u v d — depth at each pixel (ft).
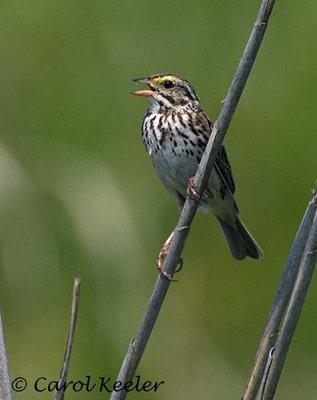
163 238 43.91
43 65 44.45
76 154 43.98
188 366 45.65
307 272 24.40
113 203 43.27
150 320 26.18
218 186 38.34
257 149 45.98
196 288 46.91
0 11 44.52
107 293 43.04
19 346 43.45
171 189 39.34
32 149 43.68
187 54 44.68
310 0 45.32
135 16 44.83
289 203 46.19
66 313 43.29
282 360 24.49
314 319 46.73
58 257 42.93
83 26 44.68
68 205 42.98
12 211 42.57
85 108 44.45
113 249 42.88
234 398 45.50
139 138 44.47
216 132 26.66
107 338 42.98
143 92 38.83
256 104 45.65
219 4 44.83
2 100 44.16
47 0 44.55
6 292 43.19
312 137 45.55
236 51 44.62
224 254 47.01
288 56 45.34
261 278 46.88
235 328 46.75
